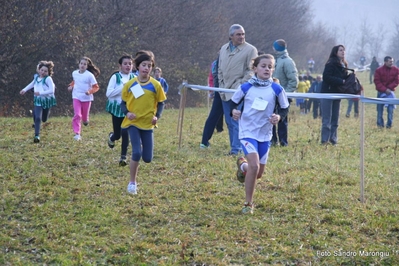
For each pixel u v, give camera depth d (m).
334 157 11.17
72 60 23.94
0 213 6.89
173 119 19.39
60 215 6.82
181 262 5.53
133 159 7.73
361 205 7.42
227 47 11.10
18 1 21.53
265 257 5.65
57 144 11.65
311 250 5.88
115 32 26.55
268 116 7.00
